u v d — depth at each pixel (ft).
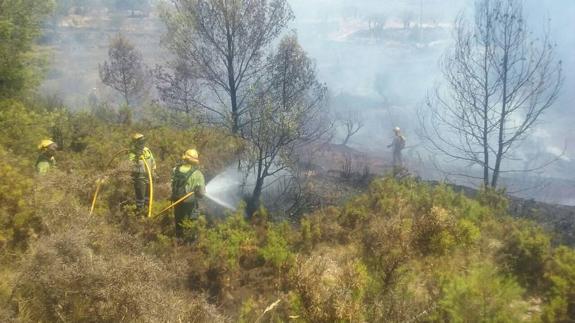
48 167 22.41
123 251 16.19
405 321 14.15
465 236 20.26
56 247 13.10
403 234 18.94
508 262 18.90
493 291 14.15
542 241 18.97
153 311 12.35
